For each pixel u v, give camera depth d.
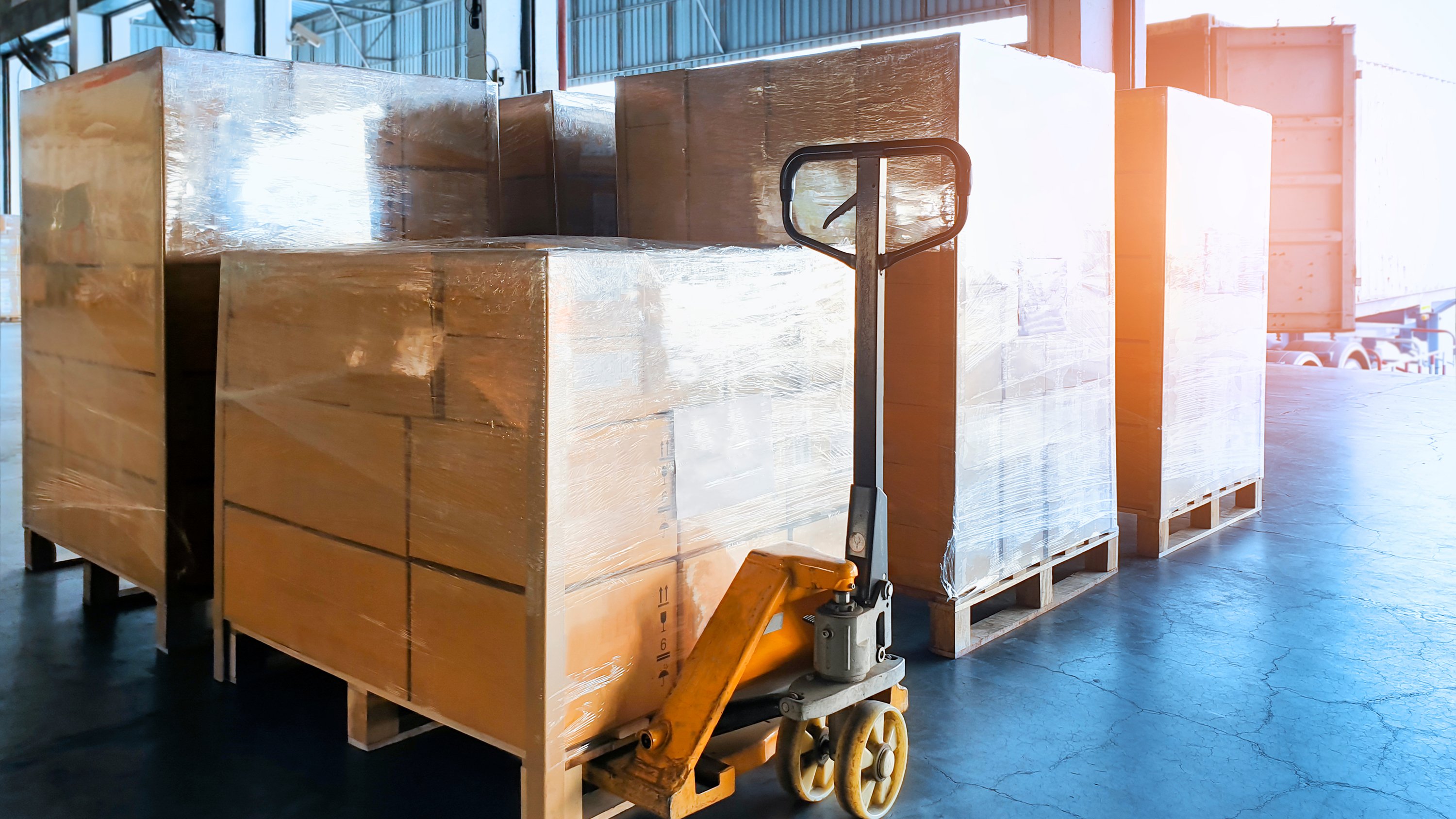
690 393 2.32
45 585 3.89
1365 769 2.48
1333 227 9.42
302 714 2.81
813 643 2.33
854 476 2.22
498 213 3.85
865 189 2.10
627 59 19.95
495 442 2.10
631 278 2.15
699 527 2.37
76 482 3.63
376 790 2.40
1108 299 3.86
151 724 2.74
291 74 3.28
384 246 2.79
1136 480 4.21
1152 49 9.33
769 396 2.54
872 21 16.64
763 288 2.49
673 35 19.16
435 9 21.81
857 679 2.16
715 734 2.33
